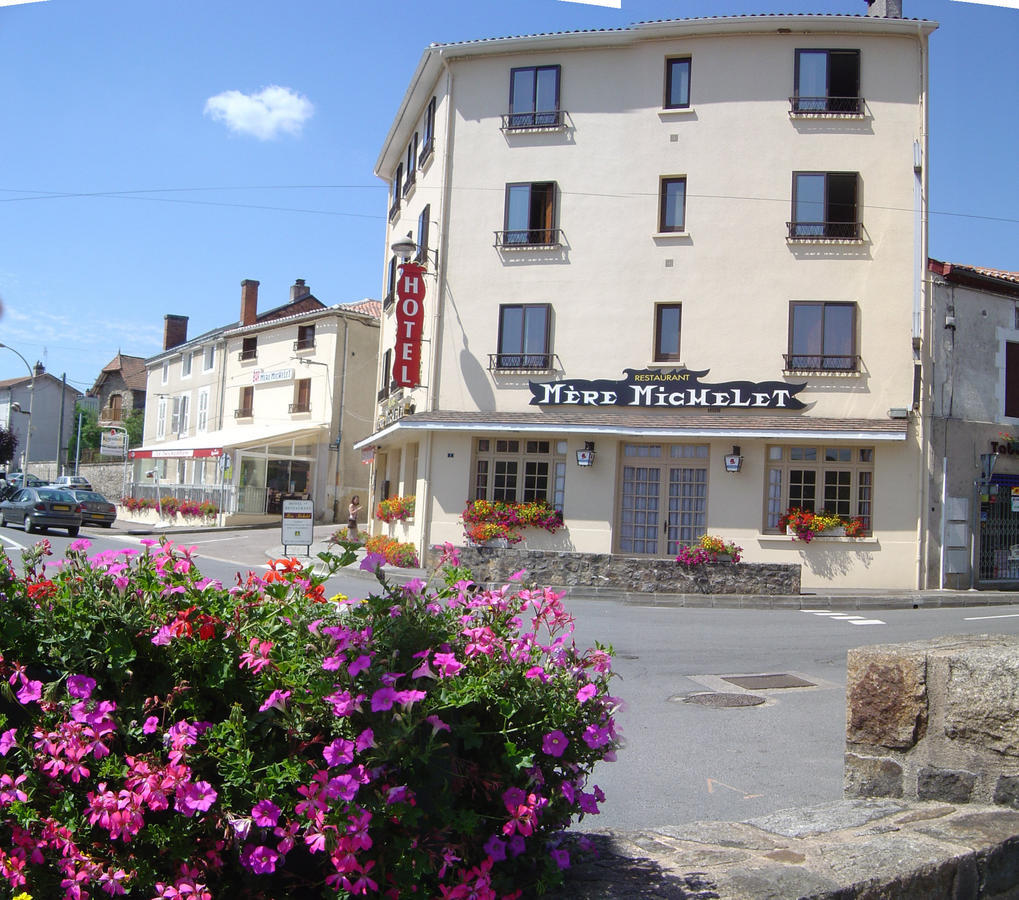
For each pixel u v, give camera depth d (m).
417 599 3.27
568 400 23.14
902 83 22.58
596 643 3.50
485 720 3.14
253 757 2.86
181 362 52.19
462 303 24.05
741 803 5.83
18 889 2.65
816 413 22.03
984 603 19.16
